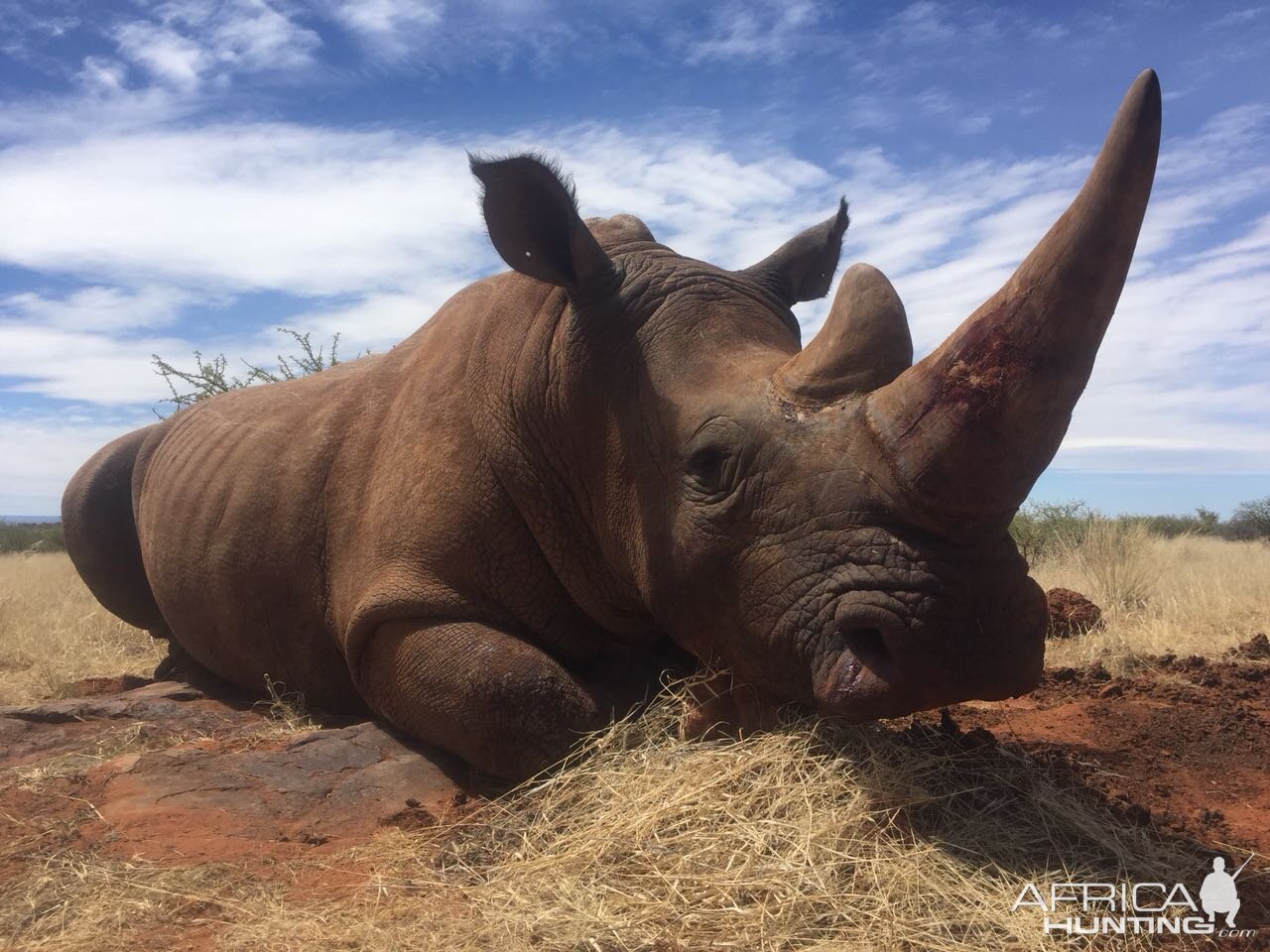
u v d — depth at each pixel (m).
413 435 2.17
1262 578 4.68
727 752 1.64
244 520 2.48
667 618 1.79
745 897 1.34
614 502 1.87
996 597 1.38
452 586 2.02
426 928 1.31
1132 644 3.25
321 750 1.99
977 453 1.31
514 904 1.35
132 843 1.61
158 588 2.87
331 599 2.28
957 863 1.42
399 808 1.78
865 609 1.40
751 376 1.66
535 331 2.01
